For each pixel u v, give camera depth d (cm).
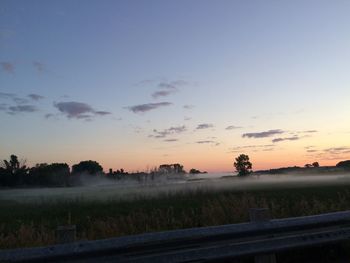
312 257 744
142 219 1481
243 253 584
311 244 637
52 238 1057
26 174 9362
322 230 660
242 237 595
